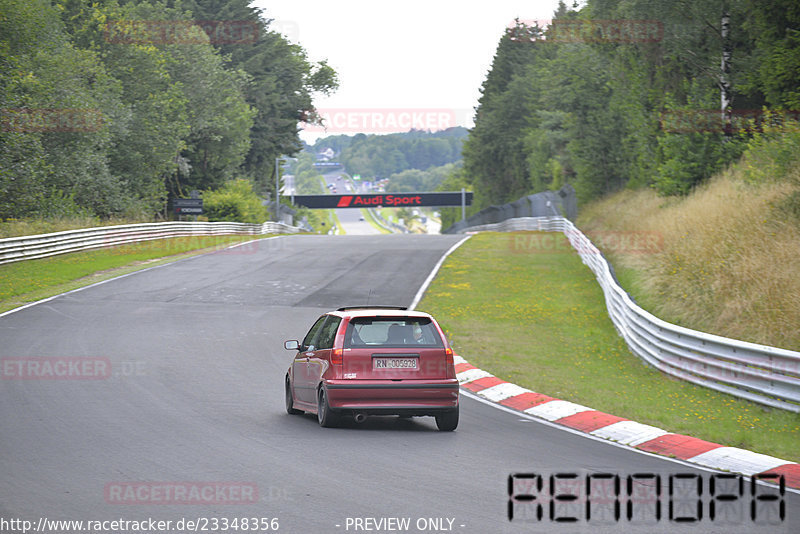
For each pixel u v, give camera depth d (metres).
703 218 37.56
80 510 9.86
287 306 36.62
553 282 46.56
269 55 138.12
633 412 17.56
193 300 37.91
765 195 34.41
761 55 49.56
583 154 89.44
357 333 15.69
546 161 135.00
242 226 93.81
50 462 12.41
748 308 25.20
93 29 91.25
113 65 91.19
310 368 16.50
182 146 93.88
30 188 66.75
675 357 24.03
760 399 19.38
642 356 27.28
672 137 55.19
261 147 136.75
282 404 18.50
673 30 54.00
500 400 19.84
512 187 168.38
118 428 15.17
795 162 36.75
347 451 13.52
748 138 52.00
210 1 134.38
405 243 72.06
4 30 69.25
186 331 29.52
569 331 32.91
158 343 26.83
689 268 31.92
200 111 104.19
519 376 23.14
